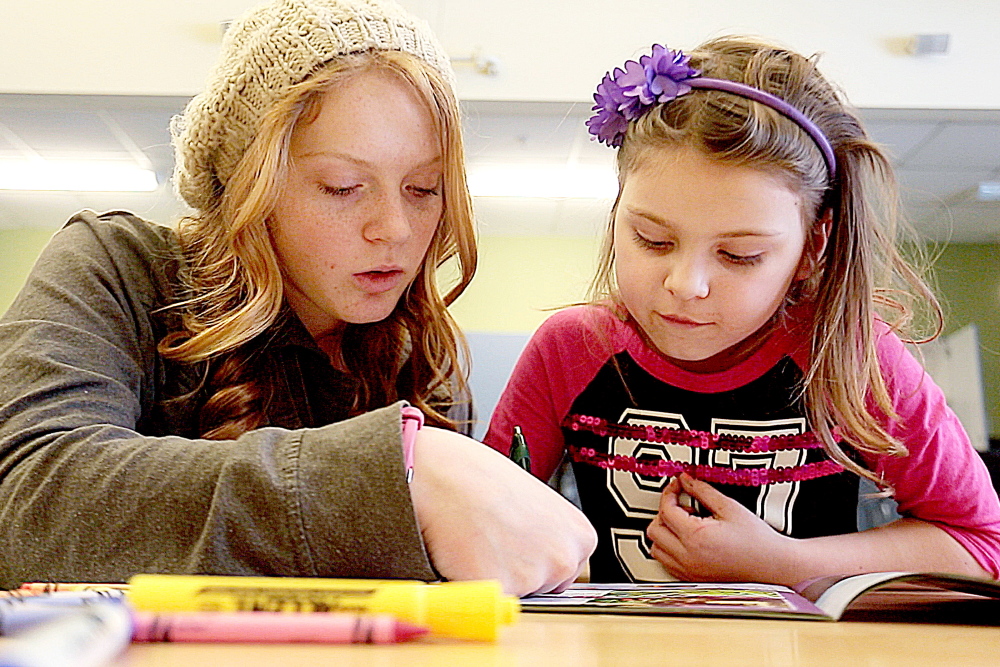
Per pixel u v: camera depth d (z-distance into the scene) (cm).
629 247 82
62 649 23
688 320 80
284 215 74
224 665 28
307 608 35
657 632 39
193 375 75
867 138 91
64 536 48
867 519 116
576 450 99
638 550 93
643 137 81
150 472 49
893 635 39
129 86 220
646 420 96
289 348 81
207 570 45
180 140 82
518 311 263
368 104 71
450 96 76
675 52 88
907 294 97
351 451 48
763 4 228
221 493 46
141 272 75
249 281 75
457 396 97
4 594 42
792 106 82
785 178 78
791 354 93
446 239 87
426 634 34
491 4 226
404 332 91
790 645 35
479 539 50
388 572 46
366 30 73
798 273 87
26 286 69
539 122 221
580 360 99
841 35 226
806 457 93
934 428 89
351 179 73
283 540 46
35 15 221
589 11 227
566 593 60
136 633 32
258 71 73
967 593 51
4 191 247
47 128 223
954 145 228
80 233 75
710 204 75
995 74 223
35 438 53
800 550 82
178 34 222
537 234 265
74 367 60
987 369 230
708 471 93
